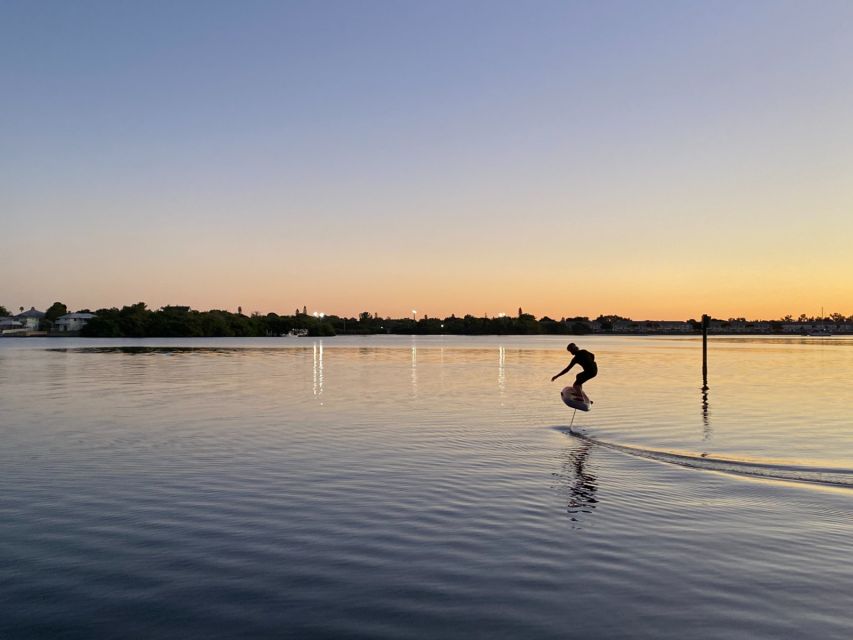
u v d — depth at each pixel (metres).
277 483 11.70
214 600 6.64
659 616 6.25
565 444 15.95
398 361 60.44
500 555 7.94
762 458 14.23
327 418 20.58
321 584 7.04
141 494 10.90
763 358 67.25
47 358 63.56
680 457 14.30
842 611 6.36
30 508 10.04
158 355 71.81
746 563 7.66
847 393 29.22
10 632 5.93
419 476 12.30
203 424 19.12
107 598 6.68
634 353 83.81
